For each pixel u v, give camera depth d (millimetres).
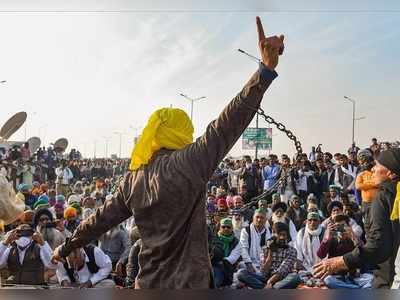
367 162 13320
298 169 13688
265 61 2566
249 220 10297
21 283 6555
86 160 40625
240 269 7609
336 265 3451
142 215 2684
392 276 3707
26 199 14305
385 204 3477
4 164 19891
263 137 34062
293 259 7582
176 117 2777
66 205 11977
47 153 28703
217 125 2609
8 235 7004
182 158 2613
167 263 2613
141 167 2752
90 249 6508
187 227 2611
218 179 18422
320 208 13203
